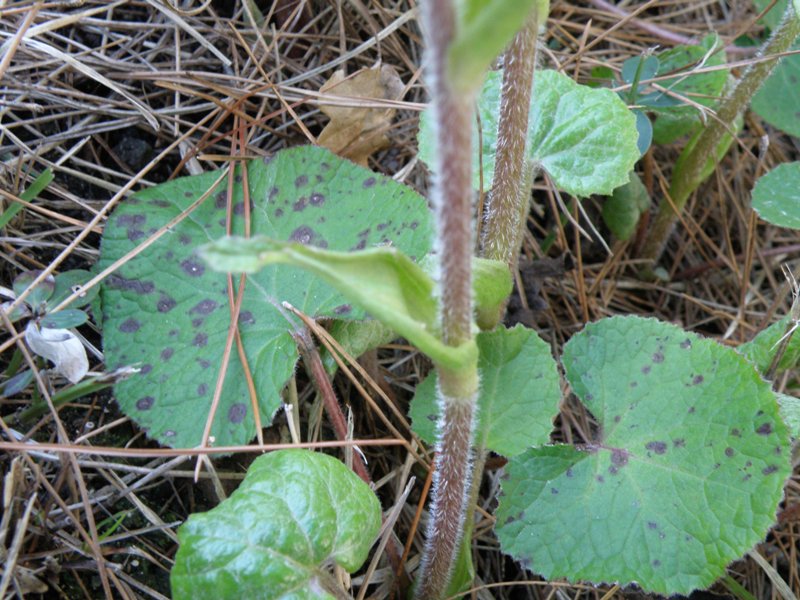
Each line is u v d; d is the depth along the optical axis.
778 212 0.30
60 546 0.22
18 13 0.29
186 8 0.32
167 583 0.23
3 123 0.28
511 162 0.24
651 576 0.22
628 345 0.25
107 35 0.31
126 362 0.24
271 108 0.32
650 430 0.24
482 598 0.26
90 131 0.29
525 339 0.25
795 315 0.27
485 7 0.13
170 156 0.30
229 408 0.24
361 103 0.30
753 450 0.23
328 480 0.20
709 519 0.23
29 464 0.22
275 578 0.19
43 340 0.22
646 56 0.31
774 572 0.26
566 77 0.28
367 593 0.25
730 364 0.24
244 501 0.19
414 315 0.17
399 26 0.34
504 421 0.25
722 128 0.32
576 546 0.23
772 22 0.37
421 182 0.34
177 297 0.25
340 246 0.26
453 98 0.14
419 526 0.27
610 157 0.26
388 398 0.27
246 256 0.14
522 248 0.34
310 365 0.25
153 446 0.25
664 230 0.36
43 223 0.27
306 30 0.34
